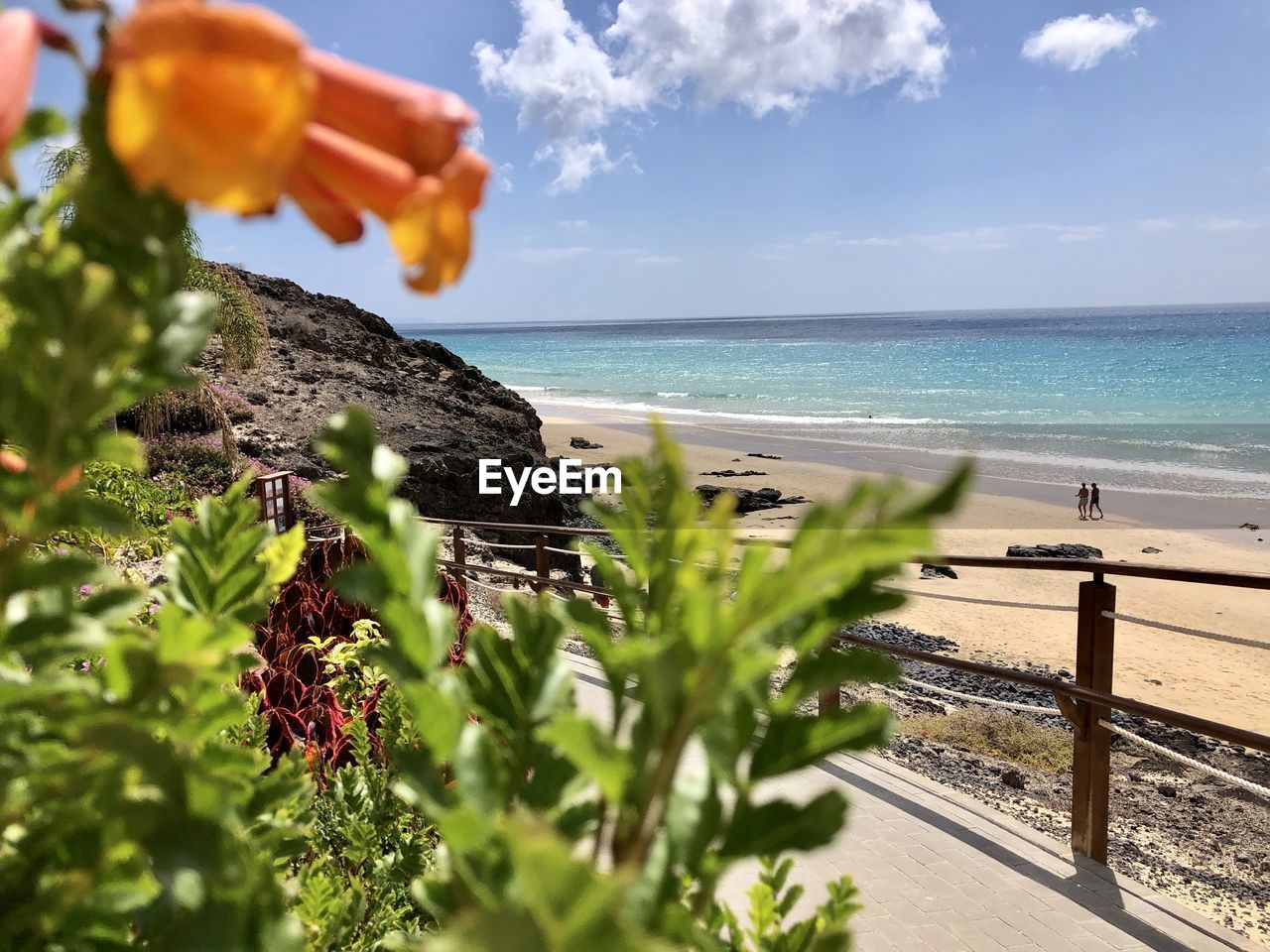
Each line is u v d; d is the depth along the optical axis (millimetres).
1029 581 19062
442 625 365
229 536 585
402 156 387
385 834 1452
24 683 392
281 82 319
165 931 410
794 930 571
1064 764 6352
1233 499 27469
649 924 319
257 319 14648
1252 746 2867
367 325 27297
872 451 36562
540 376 78812
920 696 8570
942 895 3312
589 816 410
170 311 372
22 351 338
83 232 362
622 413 50562
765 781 366
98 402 337
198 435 13727
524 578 7359
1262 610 17188
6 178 370
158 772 379
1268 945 3531
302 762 744
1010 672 3775
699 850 352
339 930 839
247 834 549
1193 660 13234
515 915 197
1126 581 19453
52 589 446
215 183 316
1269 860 4711
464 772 344
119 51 315
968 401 53031
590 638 398
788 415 49250
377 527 370
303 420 17516
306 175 390
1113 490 29219
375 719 2021
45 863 415
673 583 366
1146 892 3365
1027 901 3287
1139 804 5895
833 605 355
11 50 328
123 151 313
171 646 406
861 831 3820
